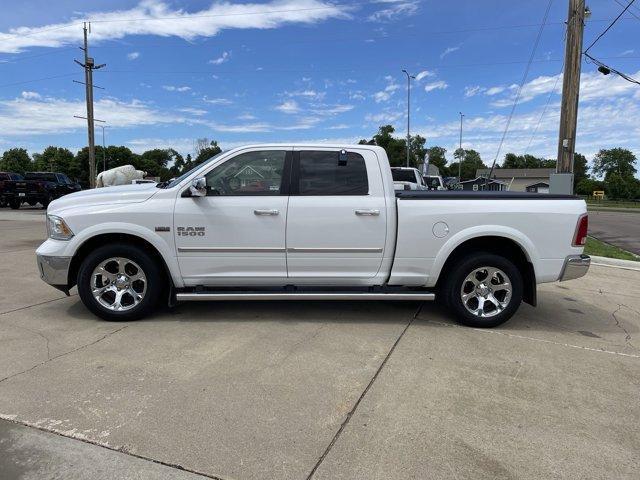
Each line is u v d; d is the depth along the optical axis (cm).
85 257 531
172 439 300
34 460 278
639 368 426
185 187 512
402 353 446
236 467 274
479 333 511
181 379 382
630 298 693
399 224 514
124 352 436
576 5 1203
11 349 441
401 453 290
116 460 279
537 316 585
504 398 362
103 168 10069
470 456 288
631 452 296
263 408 339
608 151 12469
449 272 531
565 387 383
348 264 521
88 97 3459
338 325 524
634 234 1888
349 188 519
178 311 565
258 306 591
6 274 769
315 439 303
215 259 514
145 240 515
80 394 355
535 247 518
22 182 2698
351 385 378
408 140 4816
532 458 288
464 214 514
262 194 514
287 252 514
